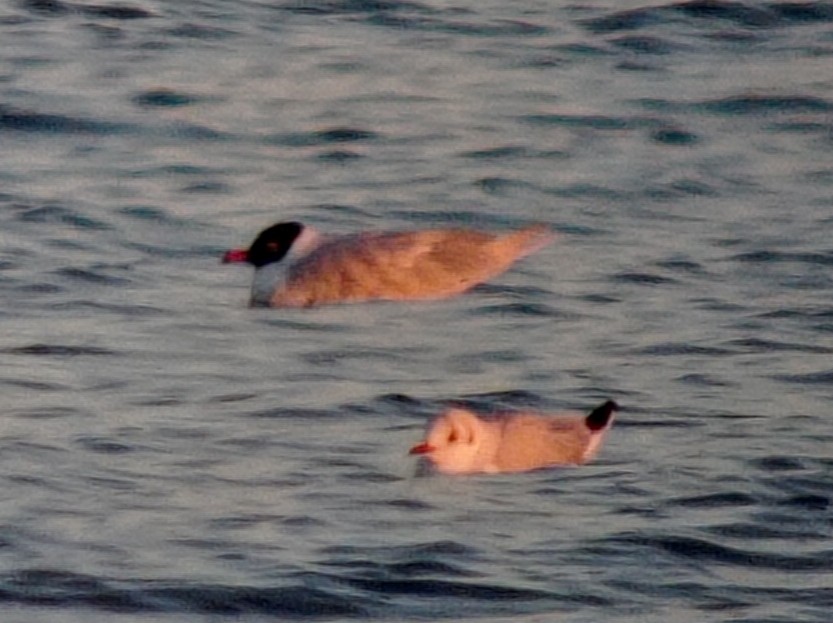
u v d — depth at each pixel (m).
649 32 36.19
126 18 36.34
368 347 22.19
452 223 27.17
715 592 16.53
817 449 19.55
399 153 30.03
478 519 17.73
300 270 23.14
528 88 33.19
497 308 23.67
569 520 17.77
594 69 34.34
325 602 16.22
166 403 20.50
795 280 25.09
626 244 26.39
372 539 17.30
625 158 30.02
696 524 17.73
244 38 35.50
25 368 21.42
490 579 16.62
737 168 29.73
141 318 23.17
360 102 32.28
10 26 35.66
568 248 26.16
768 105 32.69
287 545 17.17
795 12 37.41
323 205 27.69
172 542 17.20
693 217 27.62
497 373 21.62
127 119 31.08
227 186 28.44
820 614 16.17
